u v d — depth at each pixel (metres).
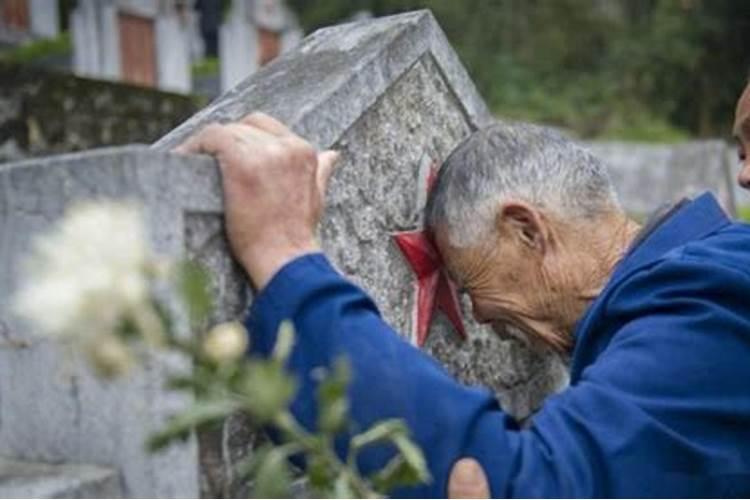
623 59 14.80
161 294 0.85
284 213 1.18
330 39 1.69
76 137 4.03
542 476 1.09
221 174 1.17
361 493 0.72
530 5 14.95
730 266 1.25
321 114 1.42
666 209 1.44
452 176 1.53
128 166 1.03
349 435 1.07
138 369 1.03
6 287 1.08
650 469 1.12
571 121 13.93
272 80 1.57
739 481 1.17
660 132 13.70
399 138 1.65
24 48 7.76
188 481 1.08
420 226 1.70
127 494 1.07
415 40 1.70
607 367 1.19
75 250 0.59
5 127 3.79
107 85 4.15
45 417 1.10
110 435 1.07
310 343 1.11
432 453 1.08
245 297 1.19
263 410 0.65
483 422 1.11
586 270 1.44
